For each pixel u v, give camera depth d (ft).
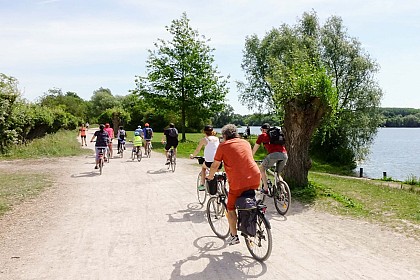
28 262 17.43
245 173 17.08
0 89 70.28
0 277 15.74
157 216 25.82
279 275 15.53
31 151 73.31
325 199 31.07
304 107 34.30
